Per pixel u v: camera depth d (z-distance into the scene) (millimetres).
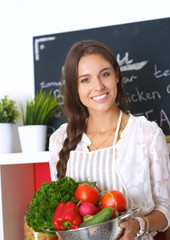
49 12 1867
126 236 928
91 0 1798
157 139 1169
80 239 860
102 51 1194
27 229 1594
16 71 1904
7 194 1662
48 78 1852
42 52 1867
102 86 1160
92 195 965
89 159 1226
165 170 1157
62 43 1837
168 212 1121
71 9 1832
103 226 842
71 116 1332
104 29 1764
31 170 1915
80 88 1209
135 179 1163
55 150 1394
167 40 1668
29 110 1731
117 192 950
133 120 1246
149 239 1151
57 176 1302
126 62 1726
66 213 889
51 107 1759
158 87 1674
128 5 1738
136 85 1708
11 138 1697
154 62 1684
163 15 1686
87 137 1296
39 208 955
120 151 1193
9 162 1607
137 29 1713
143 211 1132
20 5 1904
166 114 1655
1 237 1601
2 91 1909
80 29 1814
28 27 1897
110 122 1270
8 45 1909
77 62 1195
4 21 1918
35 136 1670
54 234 974
